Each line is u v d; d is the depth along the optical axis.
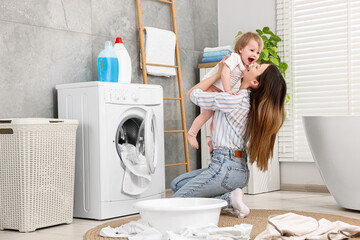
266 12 4.64
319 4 4.31
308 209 3.32
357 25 4.14
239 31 4.72
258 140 2.78
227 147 2.82
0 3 3.08
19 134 2.77
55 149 2.93
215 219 2.36
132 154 3.26
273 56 4.32
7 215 2.86
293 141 4.44
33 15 3.29
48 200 2.89
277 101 2.78
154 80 4.26
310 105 4.37
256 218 2.90
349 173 3.14
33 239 2.57
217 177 2.79
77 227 2.88
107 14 3.86
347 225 2.26
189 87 4.65
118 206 3.16
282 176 4.55
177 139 4.50
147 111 3.21
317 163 3.38
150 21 4.26
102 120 3.07
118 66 3.51
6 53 3.11
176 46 4.41
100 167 3.06
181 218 2.27
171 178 4.42
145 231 2.29
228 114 2.81
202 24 4.84
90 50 3.70
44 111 3.33
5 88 3.10
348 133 3.11
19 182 2.79
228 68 2.95
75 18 3.59
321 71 4.31
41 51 3.33
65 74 3.50
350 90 4.16
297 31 4.44
